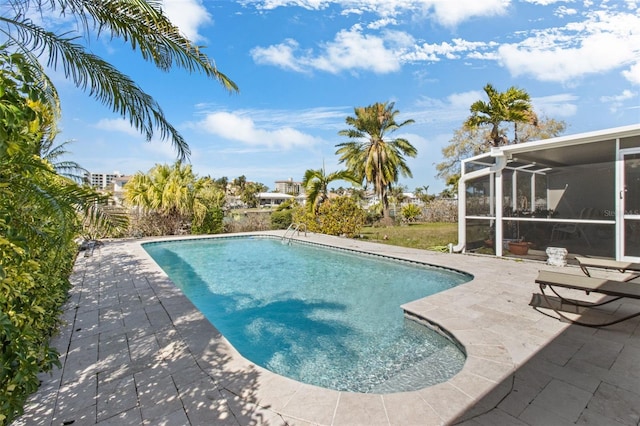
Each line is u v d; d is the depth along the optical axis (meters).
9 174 1.84
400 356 4.02
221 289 7.65
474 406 2.53
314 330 5.04
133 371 3.14
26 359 1.83
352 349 4.32
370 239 13.97
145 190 15.34
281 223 18.39
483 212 9.21
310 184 15.29
